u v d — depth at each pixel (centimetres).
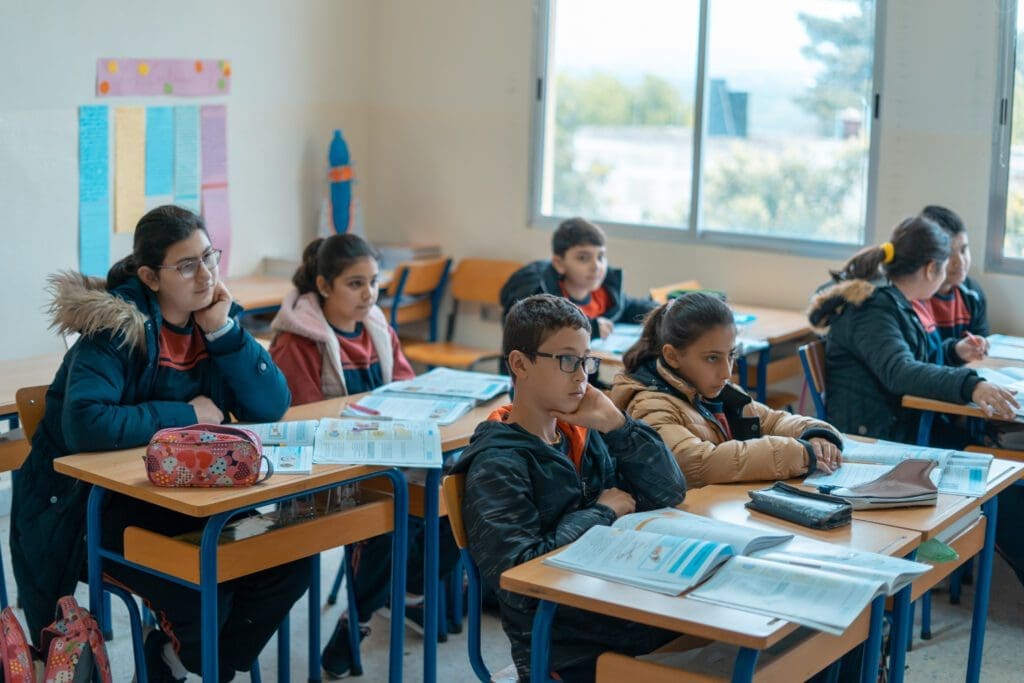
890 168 456
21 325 455
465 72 563
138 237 260
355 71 587
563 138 548
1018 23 423
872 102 456
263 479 230
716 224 512
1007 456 326
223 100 522
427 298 569
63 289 256
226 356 271
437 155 579
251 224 545
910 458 250
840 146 473
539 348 212
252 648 254
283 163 557
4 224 445
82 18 461
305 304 319
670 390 252
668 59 511
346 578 296
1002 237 437
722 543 187
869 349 342
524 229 557
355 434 259
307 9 555
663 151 519
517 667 209
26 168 449
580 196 548
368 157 602
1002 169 433
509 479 205
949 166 443
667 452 220
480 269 561
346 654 296
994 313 439
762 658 187
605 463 226
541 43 538
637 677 185
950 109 440
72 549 254
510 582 180
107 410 247
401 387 311
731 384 258
